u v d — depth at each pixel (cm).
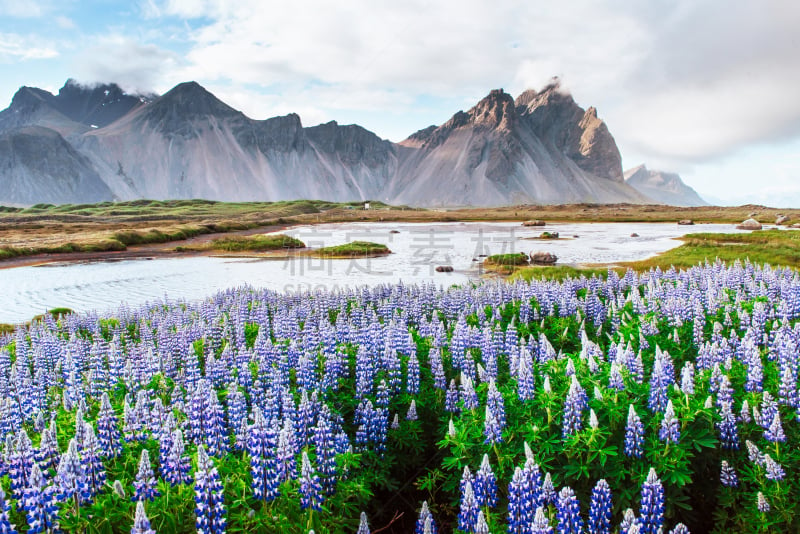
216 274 5444
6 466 723
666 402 859
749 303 1698
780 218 13225
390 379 1149
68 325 2141
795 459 809
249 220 16312
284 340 1471
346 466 829
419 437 1027
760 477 795
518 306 1881
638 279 2509
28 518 625
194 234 11006
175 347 1534
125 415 868
